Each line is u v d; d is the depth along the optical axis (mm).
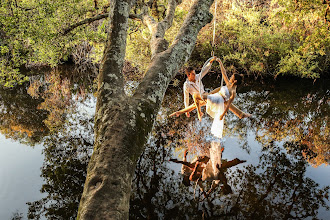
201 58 12266
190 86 5672
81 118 7715
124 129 2770
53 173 4676
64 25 7637
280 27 11758
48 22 6898
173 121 7082
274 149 5441
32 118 7746
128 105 3041
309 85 11086
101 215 2029
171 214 3463
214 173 4484
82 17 8164
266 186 4094
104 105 3039
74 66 15219
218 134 5645
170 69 3709
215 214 3443
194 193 3939
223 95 5355
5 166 4883
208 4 4703
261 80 11602
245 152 5270
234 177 4359
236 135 6156
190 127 6637
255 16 11734
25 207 3709
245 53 10781
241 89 10508
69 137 6316
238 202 3711
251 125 6859
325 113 7906
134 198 3818
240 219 3336
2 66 7066
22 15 6676
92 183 2301
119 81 3314
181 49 4008
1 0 6348
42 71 14391
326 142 5875
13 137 6355
